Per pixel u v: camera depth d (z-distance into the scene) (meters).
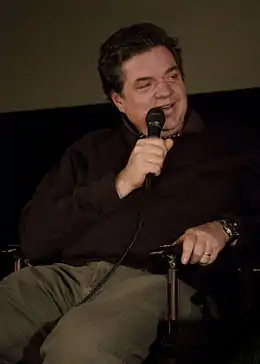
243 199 3.57
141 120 3.58
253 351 3.51
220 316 3.35
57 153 5.76
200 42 5.54
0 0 6.23
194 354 3.20
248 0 5.38
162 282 3.14
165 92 3.49
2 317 3.13
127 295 3.00
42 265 3.52
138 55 3.54
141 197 3.45
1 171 5.87
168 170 3.54
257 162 3.64
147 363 2.93
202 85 5.54
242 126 3.77
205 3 5.50
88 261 3.47
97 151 3.74
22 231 3.56
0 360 3.11
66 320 2.79
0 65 6.27
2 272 3.80
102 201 3.32
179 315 3.13
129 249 3.38
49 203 3.53
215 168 3.56
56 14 6.04
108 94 3.83
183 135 3.64
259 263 3.37
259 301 3.43
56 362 2.67
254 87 5.25
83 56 5.96
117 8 5.80
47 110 5.85
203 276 3.34
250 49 5.38
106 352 2.68
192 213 3.44
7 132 5.95
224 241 3.11
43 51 6.12
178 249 3.02
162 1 5.63
